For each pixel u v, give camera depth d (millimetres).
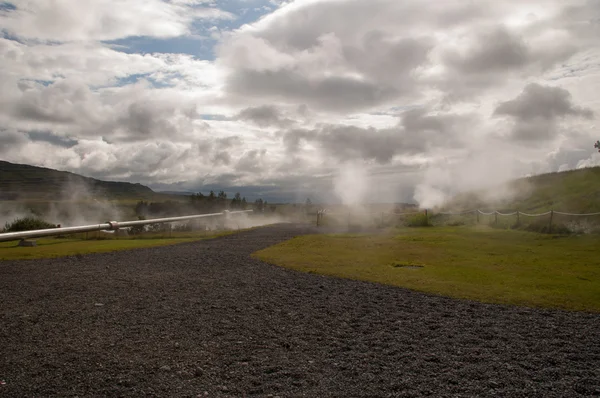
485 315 7543
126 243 21266
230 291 9492
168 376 4887
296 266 13055
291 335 6387
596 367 5230
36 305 8172
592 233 18328
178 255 15984
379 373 5008
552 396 4457
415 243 18750
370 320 7203
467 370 5102
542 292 9195
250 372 5012
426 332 6570
